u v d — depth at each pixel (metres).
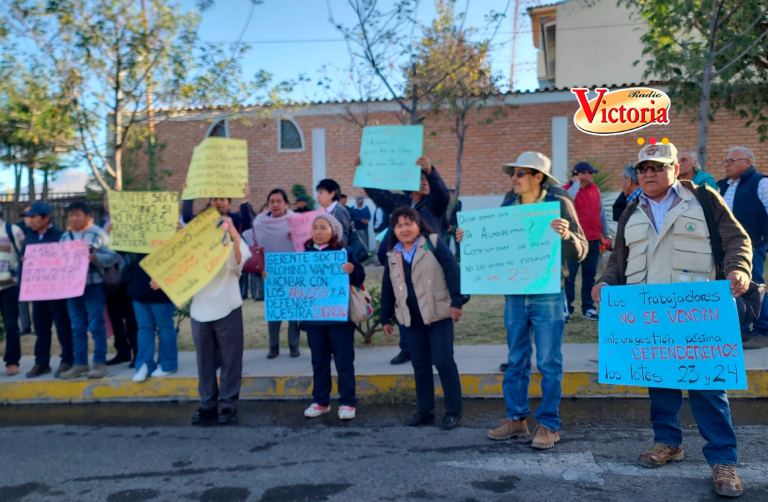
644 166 3.54
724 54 10.12
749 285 3.47
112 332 6.62
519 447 4.02
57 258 5.90
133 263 5.84
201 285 4.88
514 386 4.20
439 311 4.42
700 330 3.31
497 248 4.16
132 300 5.90
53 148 11.46
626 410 4.77
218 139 5.03
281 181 15.90
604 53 17.98
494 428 4.48
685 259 3.42
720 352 3.25
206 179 4.97
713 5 9.59
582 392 5.15
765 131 12.01
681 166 5.98
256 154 15.97
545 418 4.01
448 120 14.59
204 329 4.98
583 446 3.98
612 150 14.18
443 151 14.95
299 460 3.98
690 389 3.30
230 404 5.00
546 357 4.01
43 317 6.27
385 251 5.75
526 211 4.08
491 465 3.71
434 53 10.32
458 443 4.17
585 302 7.55
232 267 4.98
